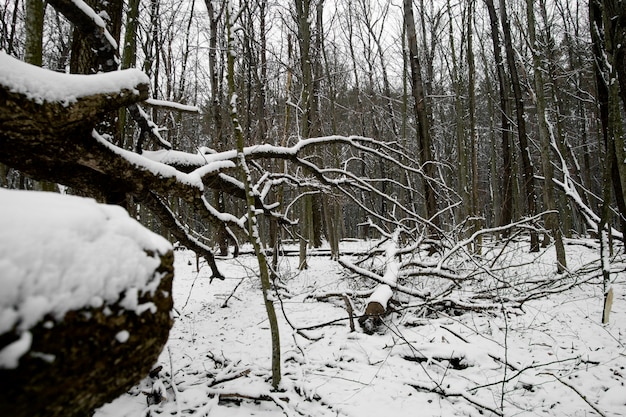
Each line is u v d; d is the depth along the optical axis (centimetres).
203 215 438
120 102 267
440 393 421
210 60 1367
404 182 1412
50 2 288
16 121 223
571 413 386
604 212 636
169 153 455
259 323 676
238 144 436
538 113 964
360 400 409
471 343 532
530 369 470
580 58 1512
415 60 1226
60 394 84
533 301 716
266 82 1322
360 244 1673
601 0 682
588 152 1855
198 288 1034
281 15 1118
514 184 1509
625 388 419
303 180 710
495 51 1525
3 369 70
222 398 421
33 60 378
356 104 1808
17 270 73
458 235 959
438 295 695
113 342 92
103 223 100
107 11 414
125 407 415
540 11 1559
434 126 1816
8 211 80
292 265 1242
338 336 584
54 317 78
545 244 1276
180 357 539
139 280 102
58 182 306
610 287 593
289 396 411
